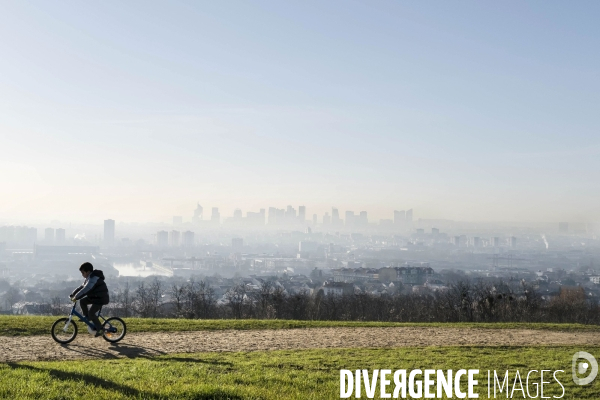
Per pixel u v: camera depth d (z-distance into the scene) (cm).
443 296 9038
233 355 1998
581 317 7588
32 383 1329
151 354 1970
